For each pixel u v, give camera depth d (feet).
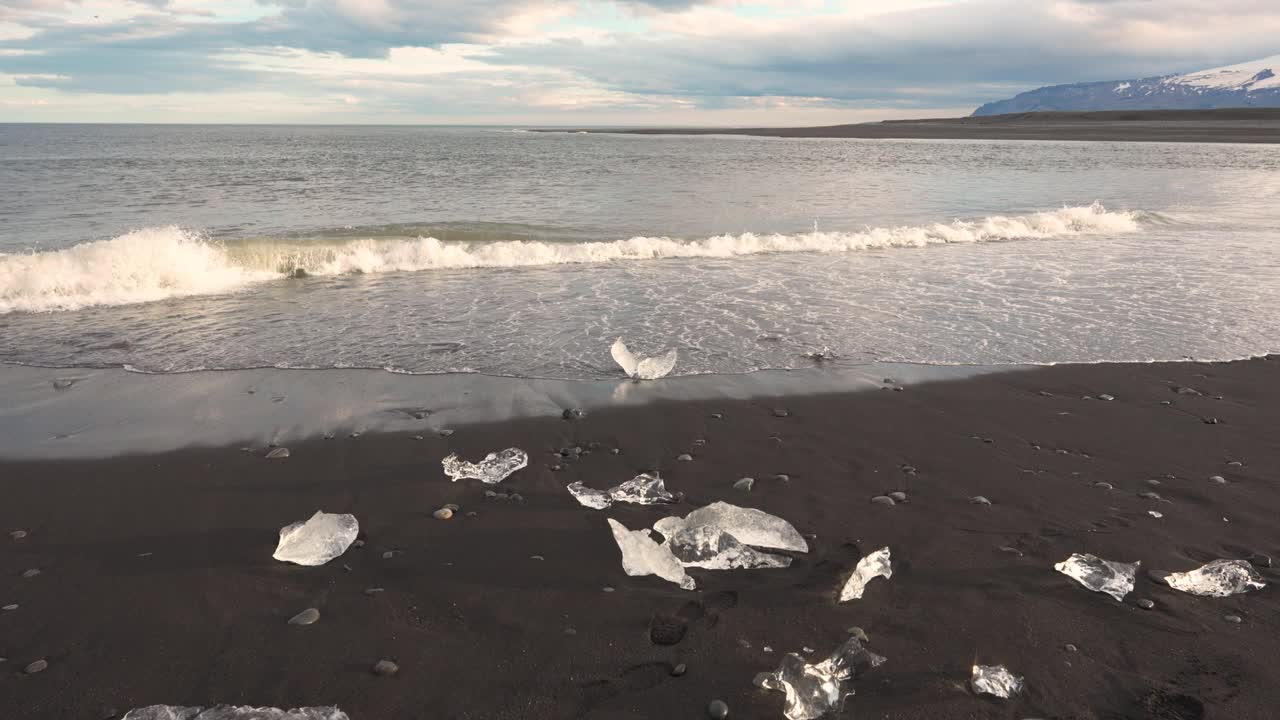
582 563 10.30
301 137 302.04
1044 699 7.56
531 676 7.95
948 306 26.32
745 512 11.00
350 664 8.13
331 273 32.35
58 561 10.27
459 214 51.85
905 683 7.81
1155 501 12.13
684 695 7.63
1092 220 47.14
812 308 26.00
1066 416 16.28
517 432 15.21
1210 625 8.80
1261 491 12.51
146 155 136.98
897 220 50.14
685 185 75.92
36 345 21.03
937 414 16.38
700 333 22.80
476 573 10.02
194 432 15.05
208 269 30.35
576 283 30.22
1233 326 23.85
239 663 8.13
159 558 10.39
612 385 18.20
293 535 10.69
